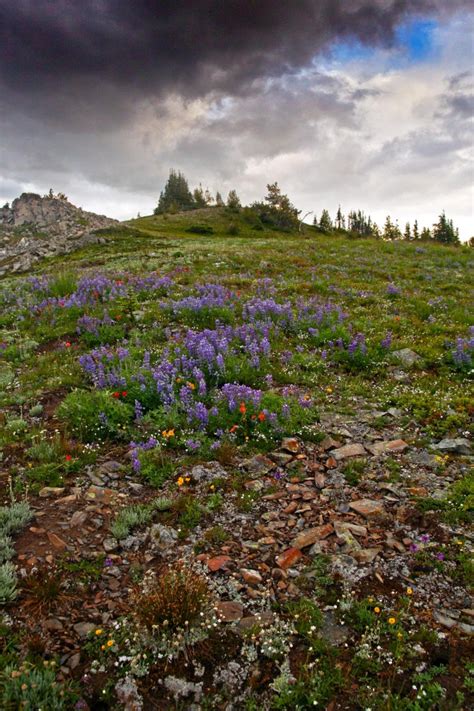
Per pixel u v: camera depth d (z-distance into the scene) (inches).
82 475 265.7
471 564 196.4
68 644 162.9
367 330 538.3
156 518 233.3
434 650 161.8
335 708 144.4
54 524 222.5
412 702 143.6
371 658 158.9
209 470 272.5
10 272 1626.5
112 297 662.5
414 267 1146.7
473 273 1070.4
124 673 154.3
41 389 385.7
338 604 182.4
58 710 140.4
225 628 172.2
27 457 280.7
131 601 181.2
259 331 510.9
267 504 246.2
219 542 216.8
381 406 366.3
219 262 1094.4
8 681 144.8
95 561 202.5
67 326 560.1
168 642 164.1
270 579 195.5
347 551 209.3
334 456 293.3
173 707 145.3
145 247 1758.1
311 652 161.9
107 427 313.6
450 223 4650.6
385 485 259.8
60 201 4131.4
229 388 339.6
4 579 181.3
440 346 488.4
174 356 425.1
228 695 149.3
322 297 728.3
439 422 329.7
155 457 282.4
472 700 143.9
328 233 5575.8
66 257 1727.4
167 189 7214.6
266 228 5226.4
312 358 456.1
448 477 266.1
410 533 221.1
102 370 391.5
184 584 179.8
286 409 326.0
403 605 179.8
